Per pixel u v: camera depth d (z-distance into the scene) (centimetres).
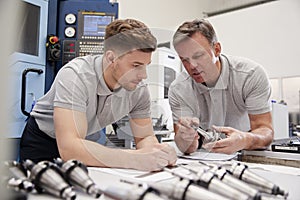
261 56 249
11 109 45
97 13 142
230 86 123
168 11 255
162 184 44
